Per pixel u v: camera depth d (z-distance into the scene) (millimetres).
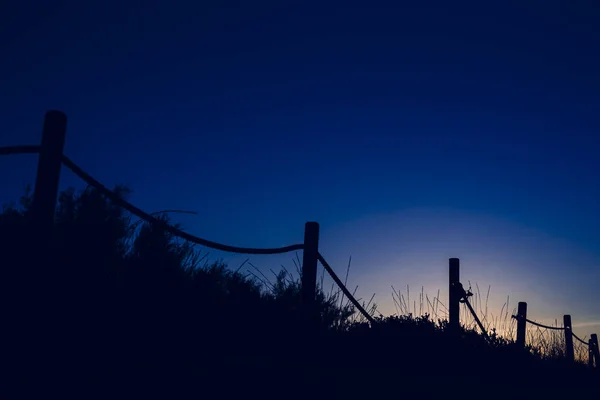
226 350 5668
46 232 4551
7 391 3475
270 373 4852
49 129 4676
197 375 4395
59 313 4559
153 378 4137
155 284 5641
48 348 4316
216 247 6309
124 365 4383
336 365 6297
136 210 5305
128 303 5211
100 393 3668
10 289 4375
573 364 10922
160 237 6098
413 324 8570
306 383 4770
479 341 8594
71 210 5711
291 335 6668
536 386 7414
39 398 3449
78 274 5012
